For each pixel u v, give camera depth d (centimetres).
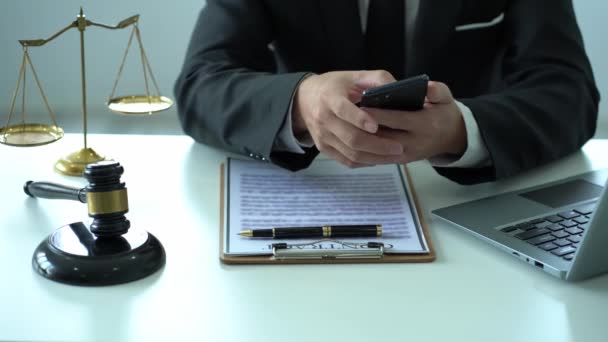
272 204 103
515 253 90
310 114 107
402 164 116
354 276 86
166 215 101
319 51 148
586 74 137
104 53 266
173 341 73
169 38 265
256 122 113
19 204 103
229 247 91
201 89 125
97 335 74
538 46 139
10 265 87
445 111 107
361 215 100
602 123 277
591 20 265
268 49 148
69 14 260
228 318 77
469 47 151
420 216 101
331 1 145
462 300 81
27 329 74
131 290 82
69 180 113
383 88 97
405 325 76
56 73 268
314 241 93
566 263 86
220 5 141
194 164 120
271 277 86
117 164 89
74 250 85
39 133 112
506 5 150
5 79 268
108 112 273
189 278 85
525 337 75
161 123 272
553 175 119
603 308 81
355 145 103
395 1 147
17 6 258
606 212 78
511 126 115
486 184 115
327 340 73
